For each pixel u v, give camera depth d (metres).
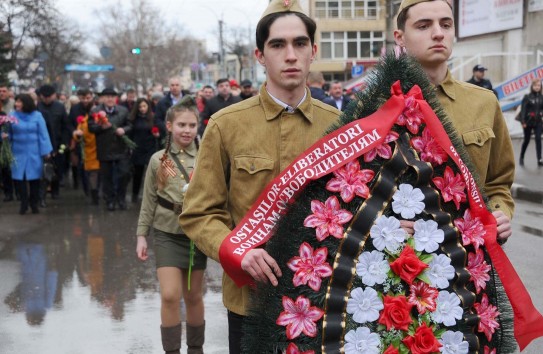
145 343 5.60
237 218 3.26
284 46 3.15
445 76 3.41
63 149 14.20
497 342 3.04
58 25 47.03
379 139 2.87
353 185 2.88
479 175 3.33
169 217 5.04
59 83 54.91
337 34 62.59
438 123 2.92
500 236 3.07
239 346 3.33
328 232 2.86
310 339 2.86
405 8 3.35
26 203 12.37
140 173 13.71
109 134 12.61
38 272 8.05
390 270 2.84
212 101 13.16
